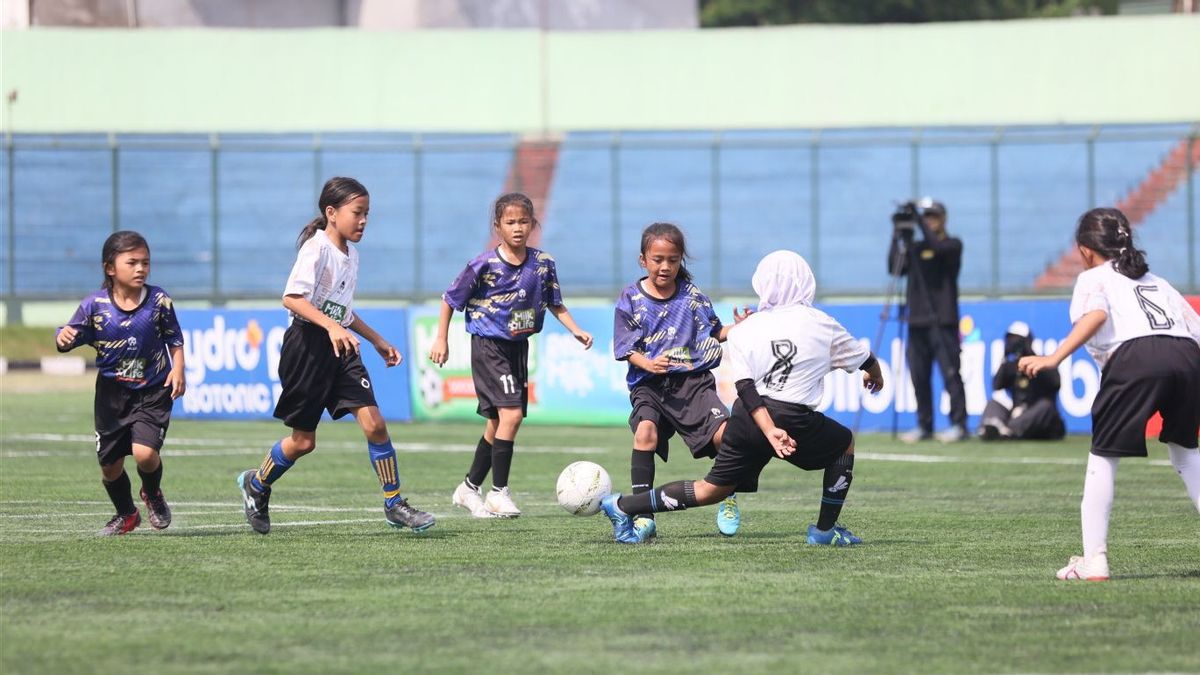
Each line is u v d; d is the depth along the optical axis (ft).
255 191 407.44
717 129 414.00
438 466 159.84
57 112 435.12
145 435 96.02
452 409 221.25
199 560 87.20
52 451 173.99
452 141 422.41
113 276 95.50
